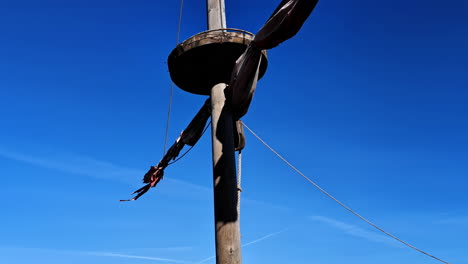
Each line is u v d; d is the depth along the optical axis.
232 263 5.75
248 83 6.13
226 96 6.68
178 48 6.91
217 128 6.61
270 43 5.59
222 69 6.98
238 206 6.65
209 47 6.75
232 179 6.27
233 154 6.47
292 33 5.38
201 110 7.95
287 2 5.36
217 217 6.08
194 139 8.45
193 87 7.50
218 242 5.93
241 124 7.85
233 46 6.73
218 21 7.26
